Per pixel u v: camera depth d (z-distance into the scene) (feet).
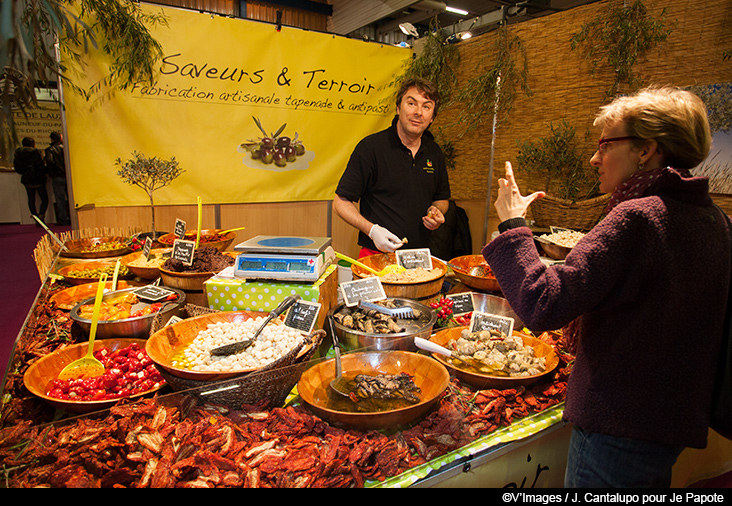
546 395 4.21
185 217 11.28
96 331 4.43
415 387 3.79
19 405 3.46
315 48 11.53
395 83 12.87
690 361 2.97
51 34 8.13
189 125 10.57
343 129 12.52
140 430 3.04
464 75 12.24
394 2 15.15
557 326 2.98
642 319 2.95
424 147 8.71
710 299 2.96
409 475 3.24
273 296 5.04
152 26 9.68
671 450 3.15
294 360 3.90
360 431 3.35
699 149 3.06
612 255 2.86
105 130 9.73
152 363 4.07
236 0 18.61
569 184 9.75
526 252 3.25
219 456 2.94
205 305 5.88
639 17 8.59
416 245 8.75
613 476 3.21
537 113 10.59
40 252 7.29
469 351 4.54
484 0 16.15
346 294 5.13
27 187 24.02
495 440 3.72
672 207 2.89
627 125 3.20
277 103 11.45
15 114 7.71
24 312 13.01
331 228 13.32
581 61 9.58
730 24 7.57
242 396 3.46
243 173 11.48
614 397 3.09
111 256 7.62
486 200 12.16
